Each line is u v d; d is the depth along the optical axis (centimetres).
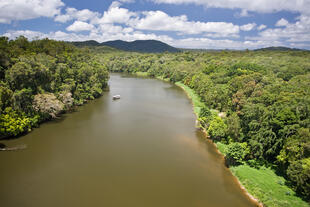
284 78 10344
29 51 8331
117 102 9725
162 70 19462
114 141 5625
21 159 4609
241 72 10206
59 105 6744
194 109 8756
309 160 3325
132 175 4153
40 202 3378
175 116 7850
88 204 3362
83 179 3991
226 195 3644
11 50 7206
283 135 4100
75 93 8781
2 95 5353
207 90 9638
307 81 7569
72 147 5225
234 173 4238
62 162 4544
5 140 5441
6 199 3422
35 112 6338
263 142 4394
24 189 3672
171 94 11812
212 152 5150
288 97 4916
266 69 11238
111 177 4072
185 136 6056
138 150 5172
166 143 5591
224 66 13238
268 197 3441
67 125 6644
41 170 4231
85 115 7681
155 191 3709
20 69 5900
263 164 4438
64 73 8462
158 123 7069
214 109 8419
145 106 9162
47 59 7794
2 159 4591
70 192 3628
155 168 4412
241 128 5294
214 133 5556
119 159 4734
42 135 5834
